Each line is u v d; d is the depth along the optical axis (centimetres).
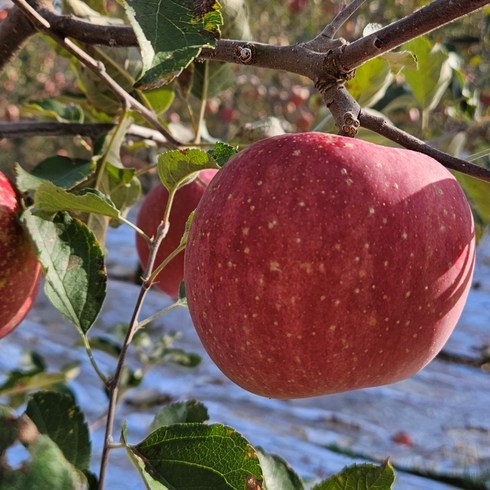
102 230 47
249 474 35
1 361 179
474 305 237
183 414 43
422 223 33
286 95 190
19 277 42
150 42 31
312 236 32
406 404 189
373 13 154
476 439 174
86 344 38
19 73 226
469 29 151
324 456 164
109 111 54
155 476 35
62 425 38
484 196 51
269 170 33
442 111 138
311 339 33
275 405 184
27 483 32
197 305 35
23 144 248
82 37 42
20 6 41
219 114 182
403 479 156
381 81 50
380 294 33
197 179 52
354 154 34
